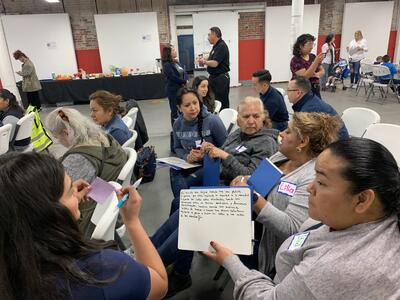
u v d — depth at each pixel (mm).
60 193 678
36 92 7293
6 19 8297
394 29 10398
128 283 688
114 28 8844
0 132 2893
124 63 9156
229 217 1116
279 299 784
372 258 646
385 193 677
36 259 613
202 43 9500
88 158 1615
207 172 1888
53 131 1696
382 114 5609
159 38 9406
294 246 898
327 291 672
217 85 4527
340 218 730
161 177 3453
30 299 604
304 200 1228
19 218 609
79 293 627
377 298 634
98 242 739
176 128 2566
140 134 3473
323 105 2586
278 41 9812
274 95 3072
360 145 720
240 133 2068
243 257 1430
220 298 1741
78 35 9070
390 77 6613
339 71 8383
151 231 2471
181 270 1645
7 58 7836
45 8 8773
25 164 652
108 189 1274
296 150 1396
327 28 10055
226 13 9359
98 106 2357
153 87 8156
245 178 1583
